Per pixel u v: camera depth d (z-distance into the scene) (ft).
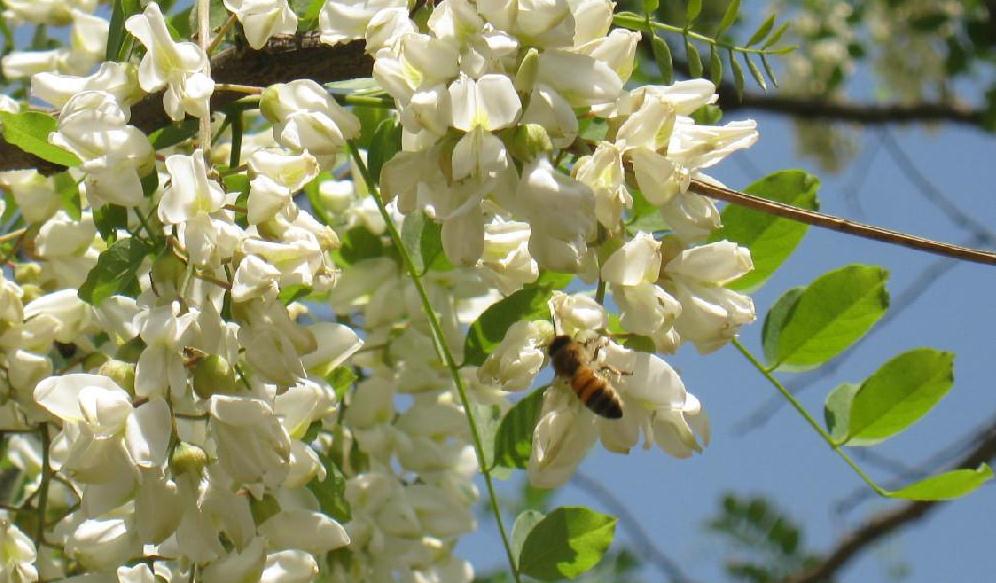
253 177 1.95
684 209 1.94
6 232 2.24
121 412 1.90
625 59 1.93
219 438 1.90
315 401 2.00
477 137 1.87
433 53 1.89
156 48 1.95
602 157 1.90
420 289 2.10
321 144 1.96
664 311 1.92
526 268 2.03
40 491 2.08
